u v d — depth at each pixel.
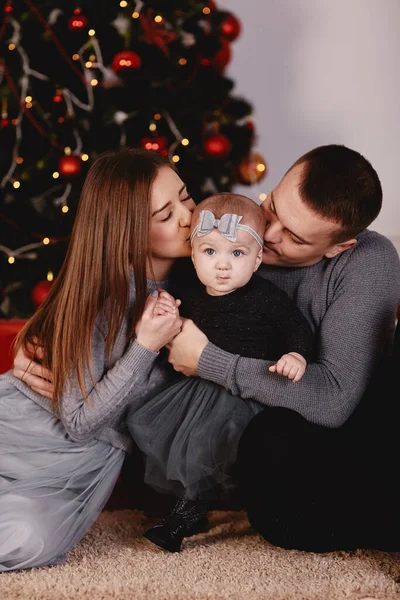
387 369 1.71
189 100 3.77
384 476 1.58
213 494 1.69
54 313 1.76
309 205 1.61
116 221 1.66
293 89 4.68
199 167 3.79
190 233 1.71
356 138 4.64
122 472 1.94
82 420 1.64
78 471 1.71
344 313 1.70
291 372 1.58
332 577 1.54
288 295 1.82
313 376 1.65
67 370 1.65
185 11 3.85
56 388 1.67
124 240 1.66
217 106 3.93
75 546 1.72
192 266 1.83
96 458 1.74
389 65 4.58
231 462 1.64
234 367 1.66
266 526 1.62
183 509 1.69
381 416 1.69
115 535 1.80
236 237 1.63
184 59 3.83
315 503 1.58
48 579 1.53
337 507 1.58
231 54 4.27
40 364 1.75
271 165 4.74
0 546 1.57
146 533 1.67
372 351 1.69
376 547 1.62
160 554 1.67
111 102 3.71
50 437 1.74
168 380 1.83
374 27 4.57
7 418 1.75
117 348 1.69
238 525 1.87
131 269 1.76
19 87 3.79
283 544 1.63
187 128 3.78
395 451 1.60
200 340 1.69
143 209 1.67
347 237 1.68
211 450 1.64
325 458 1.58
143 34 3.80
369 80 4.61
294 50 4.66
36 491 1.67
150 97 3.71
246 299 1.71
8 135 3.78
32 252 3.75
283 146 4.72
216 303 1.71
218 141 3.72
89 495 1.70
